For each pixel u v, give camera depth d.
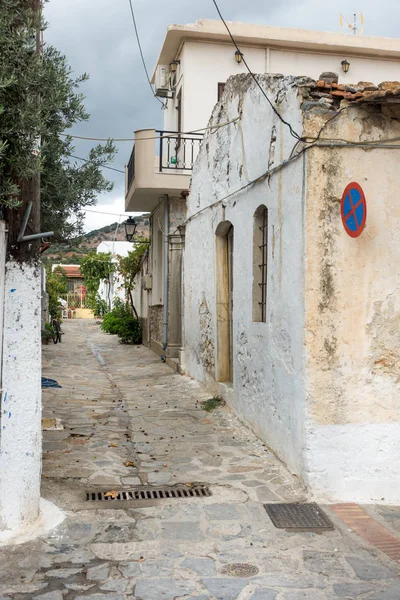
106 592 3.97
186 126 14.97
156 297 17.06
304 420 5.89
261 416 7.48
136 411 9.53
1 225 4.67
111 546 4.66
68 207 6.38
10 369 4.78
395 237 5.98
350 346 5.90
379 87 5.91
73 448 7.34
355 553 4.61
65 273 47.81
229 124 9.04
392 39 15.69
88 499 5.65
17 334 4.78
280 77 6.72
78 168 6.16
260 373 7.51
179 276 14.86
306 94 5.99
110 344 21.53
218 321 9.93
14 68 4.29
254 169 7.76
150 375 13.34
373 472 5.88
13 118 4.32
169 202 14.54
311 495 5.80
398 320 5.98
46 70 4.49
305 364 5.88
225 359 9.95
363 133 5.91
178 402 10.09
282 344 6.62
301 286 5.96
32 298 4.83
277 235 6.77
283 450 6.61
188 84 14.98
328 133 5.86
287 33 15.21
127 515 5.28
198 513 5.34
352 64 15.76
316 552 4.61
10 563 4.36
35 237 4.72
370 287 5.93
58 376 13.16
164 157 16.52
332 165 5.86
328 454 5.84
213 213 10.03
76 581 4.12
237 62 15.15
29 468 4.90
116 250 38.84
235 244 8.73
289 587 4.07
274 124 6.94
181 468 6.61
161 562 4.41
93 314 43.09
